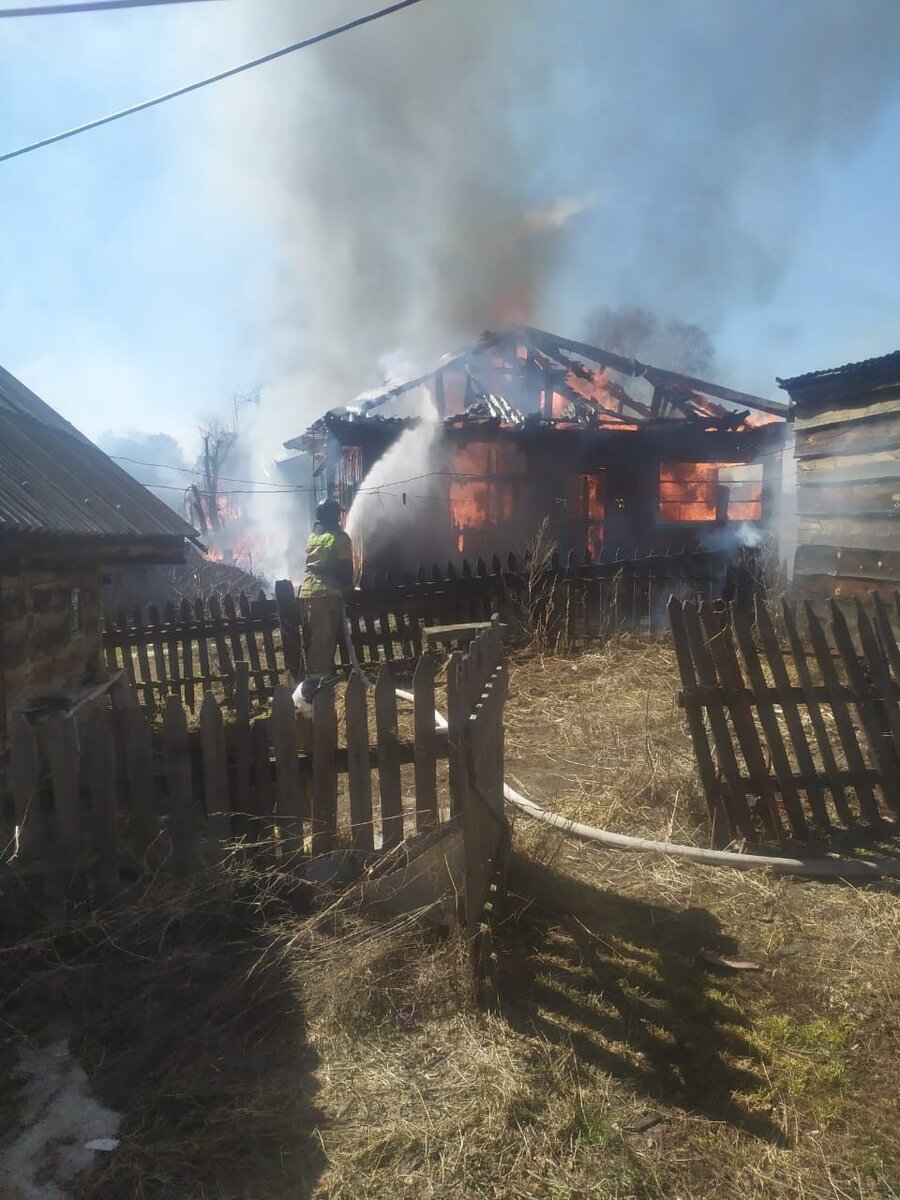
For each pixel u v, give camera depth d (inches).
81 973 128.5
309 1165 96.3
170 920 132.3
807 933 146.0
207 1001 124.3
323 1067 112.3
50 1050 118.1
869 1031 119.9
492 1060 112.0
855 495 346.6
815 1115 104.3
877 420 333.7
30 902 135.4
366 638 390.6
